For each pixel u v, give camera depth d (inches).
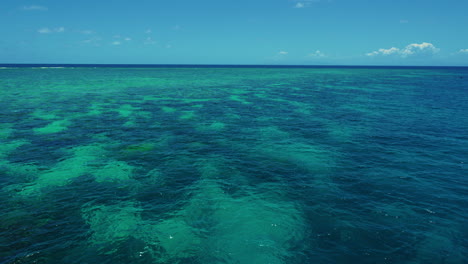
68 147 727.1
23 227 393.4
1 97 1497.3
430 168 611.5
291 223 413.4
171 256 344.8
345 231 394.0
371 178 563.5
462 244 364.8
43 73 3860.7
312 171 600.1
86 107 1279.5
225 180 555.2
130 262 333.1
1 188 503.5
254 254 349.7
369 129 938.7
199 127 956.0
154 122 1018.7
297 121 1056.8
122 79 3024.1
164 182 543.5
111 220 416.2
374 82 2979.8
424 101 1555.1
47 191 498.0
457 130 921.5
